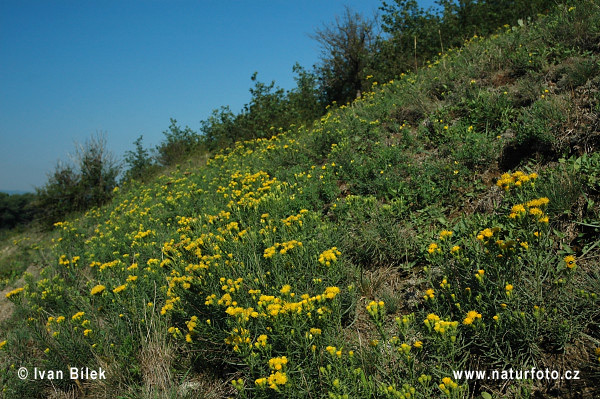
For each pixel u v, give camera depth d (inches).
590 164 152.1
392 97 350.0
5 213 1494.8
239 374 128.0
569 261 107.7
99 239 325.7
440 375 100.1
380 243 168.4
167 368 137.2
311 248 161.3
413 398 88.7
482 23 503.2
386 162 233.9
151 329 155.9
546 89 215.6
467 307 112.1
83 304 185.9
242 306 137.6
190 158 655.8
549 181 153.1
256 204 215.2
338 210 207.3
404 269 158.1
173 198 344.8
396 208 191.6
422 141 251.9
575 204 141.4
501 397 98.3
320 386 106.9
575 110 182.2
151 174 641.0
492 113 226.1
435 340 99.1
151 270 186.9
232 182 309.4
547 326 103.3
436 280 139.3
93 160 627.2
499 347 104.0
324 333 116.4
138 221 334.0
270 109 600.4
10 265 416.8
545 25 299.6
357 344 122.0
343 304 140.8
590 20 257.4
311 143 339.6
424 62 494.0
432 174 204.8
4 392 148.5
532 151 184.7
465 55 351.6
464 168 194.9
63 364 152.4
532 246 117.3
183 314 148.3
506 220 145.9
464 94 267.9
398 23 600.1
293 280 145.7
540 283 107.8
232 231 181.6
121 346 147.6
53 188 592.7
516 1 480.4
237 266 160.4
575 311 107.2
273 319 110.7
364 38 636.7
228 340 112.3
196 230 226.4
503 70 277.6
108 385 140.2
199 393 126.8
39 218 597.9
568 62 235.5
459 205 184.9
